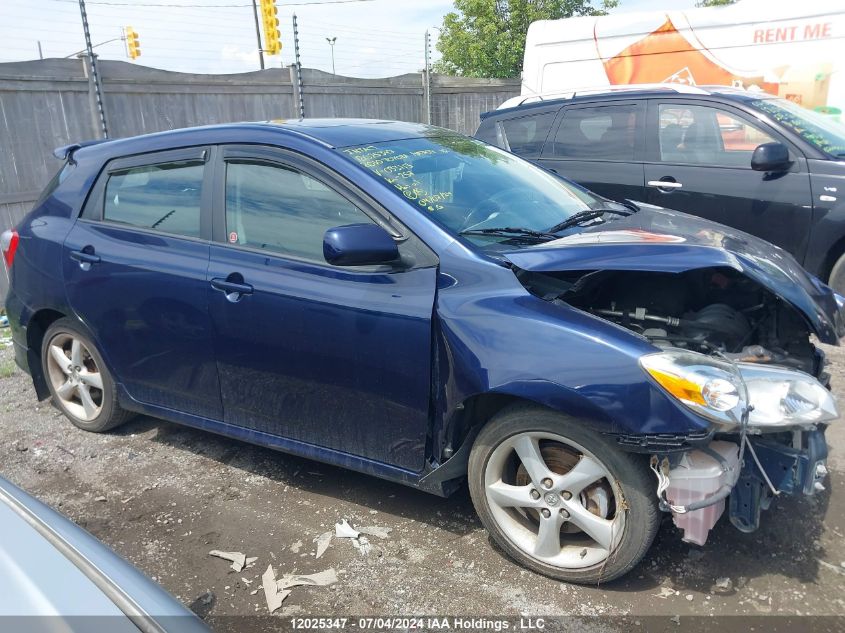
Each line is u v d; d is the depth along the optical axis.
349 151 3.24
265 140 3.35
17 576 1.41
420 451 2.91
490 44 21.22
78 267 3.82
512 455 2.84
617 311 3.18
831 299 3.07
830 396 2.49
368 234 2.75
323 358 3.03
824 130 5.70
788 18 8.11
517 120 7.06
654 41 9.10
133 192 3.78
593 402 2.44
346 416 3.07
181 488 3.60
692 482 2.41
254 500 3.46
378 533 3.14
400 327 2.81
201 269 3.37
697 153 5.93
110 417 4.09
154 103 9.21
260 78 10.55
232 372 3.38
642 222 3.48
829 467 3.48
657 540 2.97
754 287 3.25
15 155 7.64
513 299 2.67
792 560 2.81
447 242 2.86
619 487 2.53
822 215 5.26
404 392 2.86
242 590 2.80
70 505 3.49
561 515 2.69
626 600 2.64
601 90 6.73
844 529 3.00
